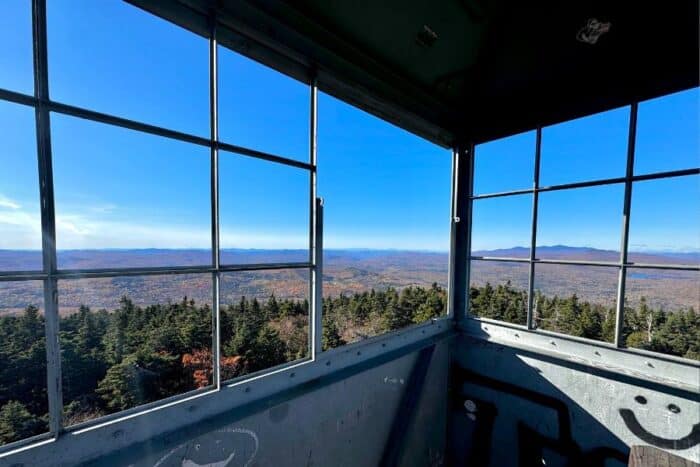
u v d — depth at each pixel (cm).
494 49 186
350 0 135
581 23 154
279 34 129
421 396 198
